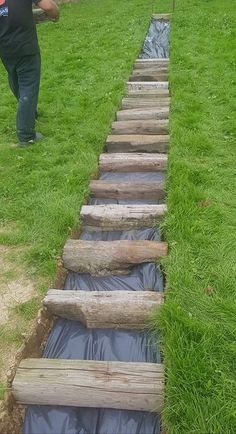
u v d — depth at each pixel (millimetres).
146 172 4758
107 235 3789
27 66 5004
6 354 2576
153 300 2811
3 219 3895
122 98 6824
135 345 2727
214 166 4500
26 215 3902
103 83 7543
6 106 6949
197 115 5781
